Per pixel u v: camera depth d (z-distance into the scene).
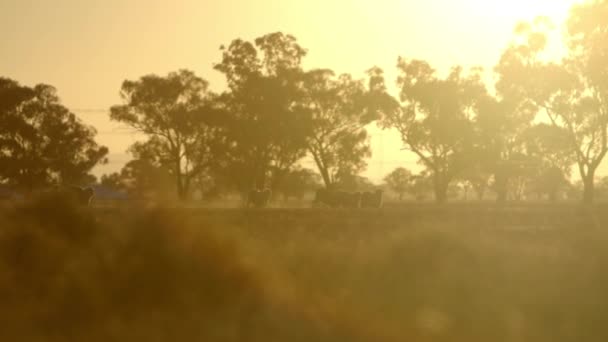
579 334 16.84
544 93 96.06
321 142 102.00
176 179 99.00
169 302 16.30
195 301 16.23
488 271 20.00
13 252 19.12
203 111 97.88
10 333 14.53
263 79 99.31
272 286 17.14
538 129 98.31
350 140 100.12
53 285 16.50
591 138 94.75
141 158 98.69
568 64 95.81
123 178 99.44
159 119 99.38
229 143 99.31
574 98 95.44
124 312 15.64
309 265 19.50
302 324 15.74
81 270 16.98
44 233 20.05
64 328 14.96
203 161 100.50
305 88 101.38
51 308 15.57
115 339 14.42
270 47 101.88
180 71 101.69
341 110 100.81
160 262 17.25
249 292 16.89
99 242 19.20
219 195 102.31
